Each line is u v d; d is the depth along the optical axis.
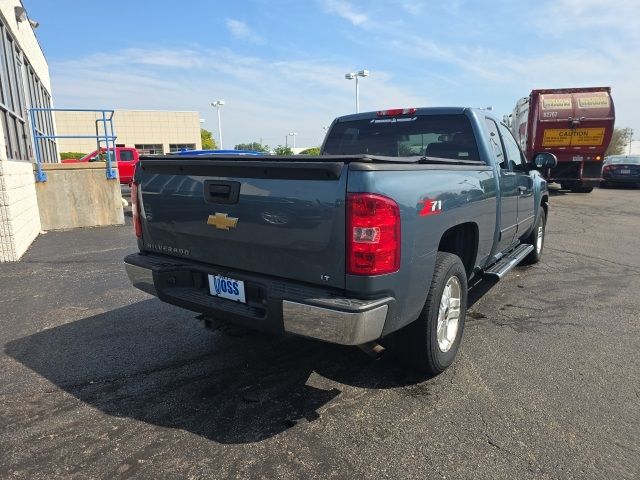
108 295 5.52
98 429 2.87
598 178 17.20
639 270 6.70
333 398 3.21
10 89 10.09
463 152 4.49
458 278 3.56
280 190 2.81
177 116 51.06
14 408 3.11
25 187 8.63
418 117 4.77
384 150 5.00
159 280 3.44
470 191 3.65
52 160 17.95
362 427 2.88
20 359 3.84
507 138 5.39
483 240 4.11
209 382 3.45
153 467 2.53
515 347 4.03
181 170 3.30
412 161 3.04
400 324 2.90
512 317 4.76
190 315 4.82
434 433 2.82
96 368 3.67
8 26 10.09
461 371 3.59
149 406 3.13
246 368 3.66
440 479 2.43
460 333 3.70
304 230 2.75
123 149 19.36
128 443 2.73
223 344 4.11
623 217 12.13
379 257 2.62
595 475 2.46
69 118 46.38
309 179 2.71
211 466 2.53
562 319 4.70
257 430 2.86
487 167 4.21
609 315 4.82
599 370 3.61
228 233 3.10
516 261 5.11
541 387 3.35
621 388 3.34
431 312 3.19
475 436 2.79
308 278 2.82
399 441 2.74
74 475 2.47
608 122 16.16
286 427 2.88
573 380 3.45
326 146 5.38
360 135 5.15
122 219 11.22
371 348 3.46
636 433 2.81
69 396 3.26
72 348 4.05
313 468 2.52
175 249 3.52
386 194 2.63
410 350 3.29
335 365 3.70
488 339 4.20
